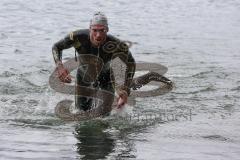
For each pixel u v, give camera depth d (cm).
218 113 1137
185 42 2139
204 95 1312
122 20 2634
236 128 1014
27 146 869
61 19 2569
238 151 867
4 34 2175
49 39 2102
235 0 3484
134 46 2025
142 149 866
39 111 1133
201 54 1900
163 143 909
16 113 1115
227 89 1380
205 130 998
